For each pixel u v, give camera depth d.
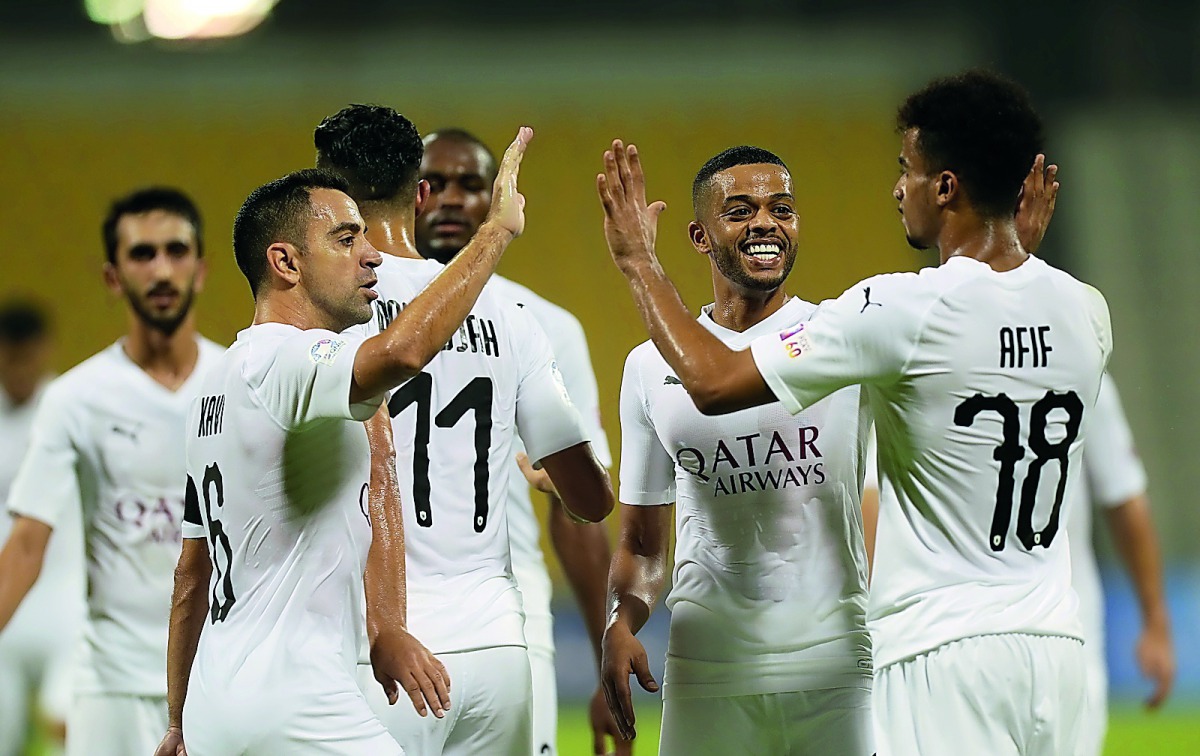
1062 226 68.88
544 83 70.25
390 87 69.31
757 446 14.59
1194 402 67.06
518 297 18.50
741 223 14.64
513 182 13.28
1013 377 12.86
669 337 13.23
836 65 70.88
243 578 12.68
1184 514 65.81
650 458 15.48
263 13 59.19
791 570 14.59
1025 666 12.80
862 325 12.80
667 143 70.19
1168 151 68.88
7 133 67.81
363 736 12.32
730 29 70.50
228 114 69.00
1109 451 21.34
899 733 13.08
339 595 12.65
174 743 13.73
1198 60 68.94
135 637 20.11
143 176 68.25
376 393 12.11
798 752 14.66
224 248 68.00
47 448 20.38
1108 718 41.50
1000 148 13.02
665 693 15.13
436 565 14.46
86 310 67.12
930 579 13.08
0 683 25.38
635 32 70.12
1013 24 69.38
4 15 65.69
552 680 18.84
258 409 12.55
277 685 12.28
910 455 13.18
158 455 20.36
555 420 15.40
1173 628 48.88
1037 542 13.16
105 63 68.31
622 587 15.41
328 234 13.10
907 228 13.66
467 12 68.81
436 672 12.63
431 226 19.88
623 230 13.68
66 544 25.77
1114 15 68.94
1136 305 68.06
